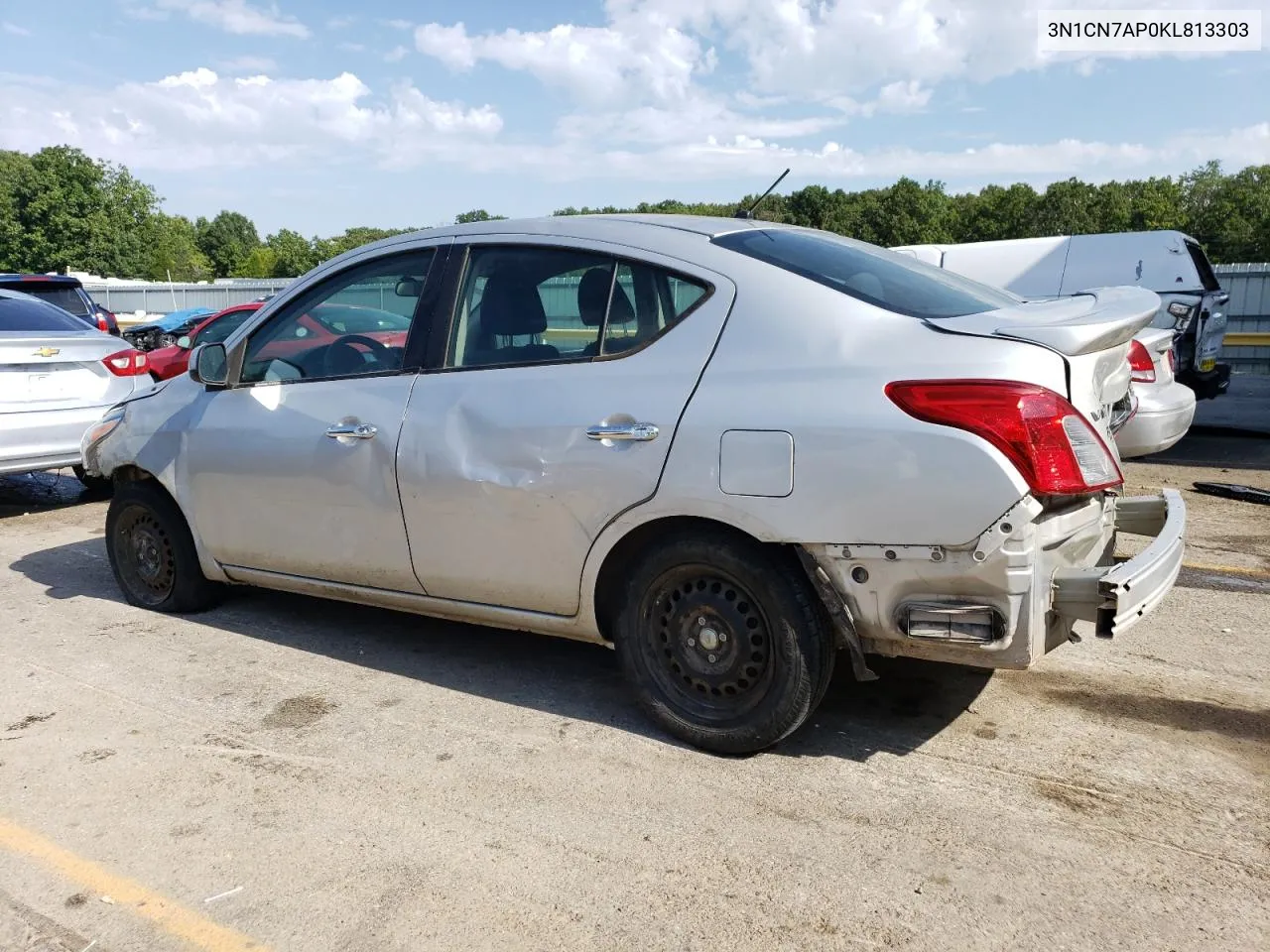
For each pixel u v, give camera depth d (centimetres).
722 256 340
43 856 288
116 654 450
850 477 294
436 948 246
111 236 6462
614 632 359
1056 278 1087
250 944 249
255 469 436
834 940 246
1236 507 730
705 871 275
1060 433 281
